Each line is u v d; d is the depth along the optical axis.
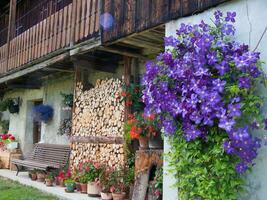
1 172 10.35
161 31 5.40
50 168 8.45
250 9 3.77
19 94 12.73
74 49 6.86
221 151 3.49
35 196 6.88
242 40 3.80
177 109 3.83
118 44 6.33
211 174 3.64
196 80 3.68
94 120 7.57
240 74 3.46
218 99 3.43
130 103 6.77
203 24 3.92
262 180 3.48
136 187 5.88
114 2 5.84
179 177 4.02
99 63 7.63
